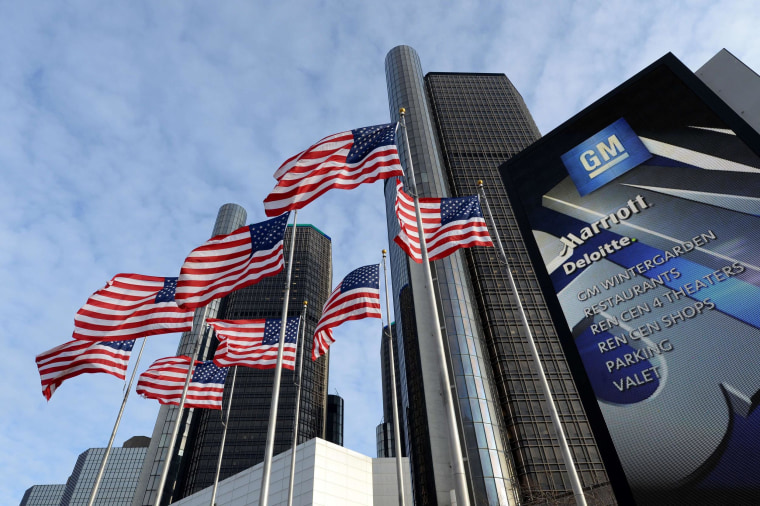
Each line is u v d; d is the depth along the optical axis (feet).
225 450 446.60
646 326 54.24
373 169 63.82
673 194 58.59
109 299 85.97
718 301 49.88
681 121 62.03
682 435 46.98
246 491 224.74
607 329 57.41
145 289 88.74
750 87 58.18
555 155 74.38
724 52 62.64
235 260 76.43
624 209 62.49
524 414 265.13
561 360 290.56
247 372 514.27
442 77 490.90
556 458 245.86
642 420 50.24
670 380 50.08
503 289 325.42
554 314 63.21
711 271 51.65
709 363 48.06
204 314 553.64
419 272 271.28
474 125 436.35
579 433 256.52
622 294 57.82
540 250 68.90
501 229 358.84
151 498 396.98
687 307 51.88
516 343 298.97
